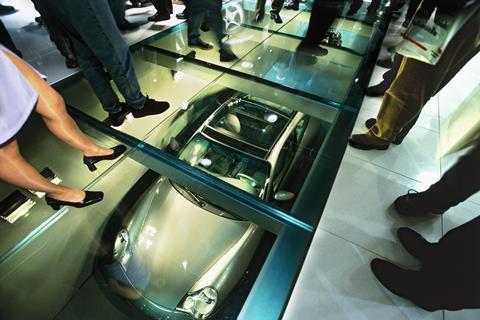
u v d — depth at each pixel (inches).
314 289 51.5
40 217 71.9
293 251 58.0
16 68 41.8
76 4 50.9
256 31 165.5
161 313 61.1
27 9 151.7
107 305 63.6
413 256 55.4
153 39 131.6
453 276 39.2
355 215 63.6
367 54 138.5
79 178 80.9
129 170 88.2
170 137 96.6
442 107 98.7
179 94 132.4
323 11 129.9
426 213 58.2
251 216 69.4
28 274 67.1
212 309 60.1
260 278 55.2
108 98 76.3
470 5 41.6
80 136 64.9
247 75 126.7
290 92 117.6
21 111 43.0
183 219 71.9
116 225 74.4
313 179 76.0
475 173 44.5
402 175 73.0
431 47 48.9
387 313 48.5
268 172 84.4
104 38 58.7
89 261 68.4
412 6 136.2
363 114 96.0
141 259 66.5
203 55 137.0
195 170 75.2
